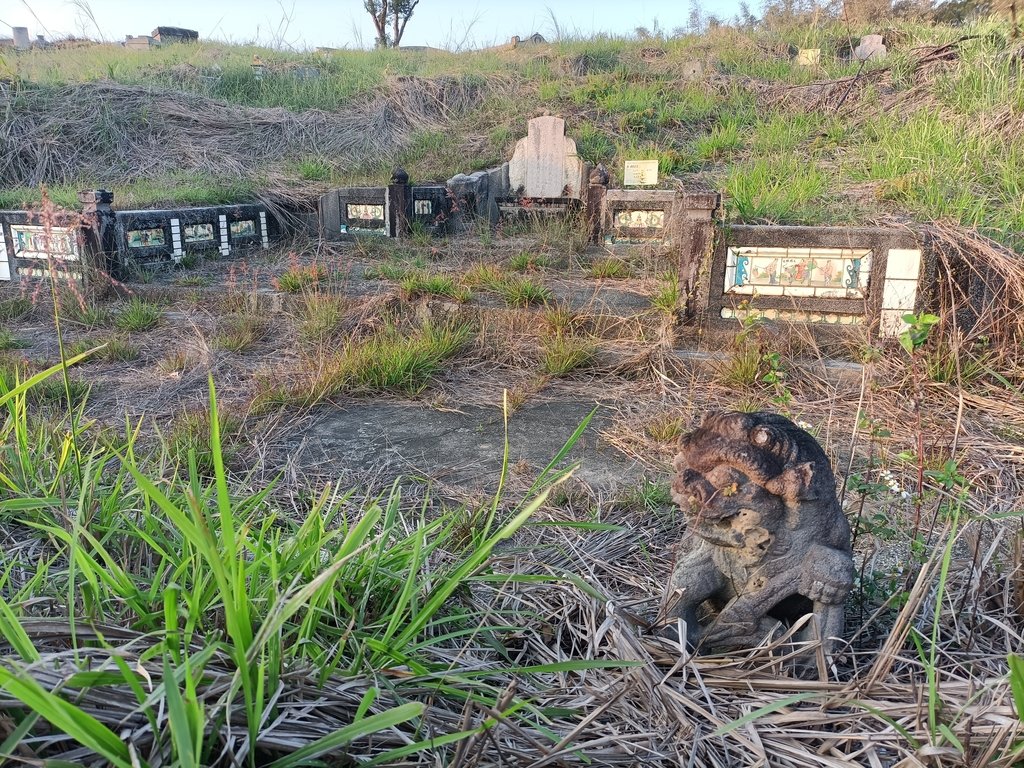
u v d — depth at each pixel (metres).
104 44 18.92
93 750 1.45
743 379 5.14
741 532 2.16
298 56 18.14
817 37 15.23
